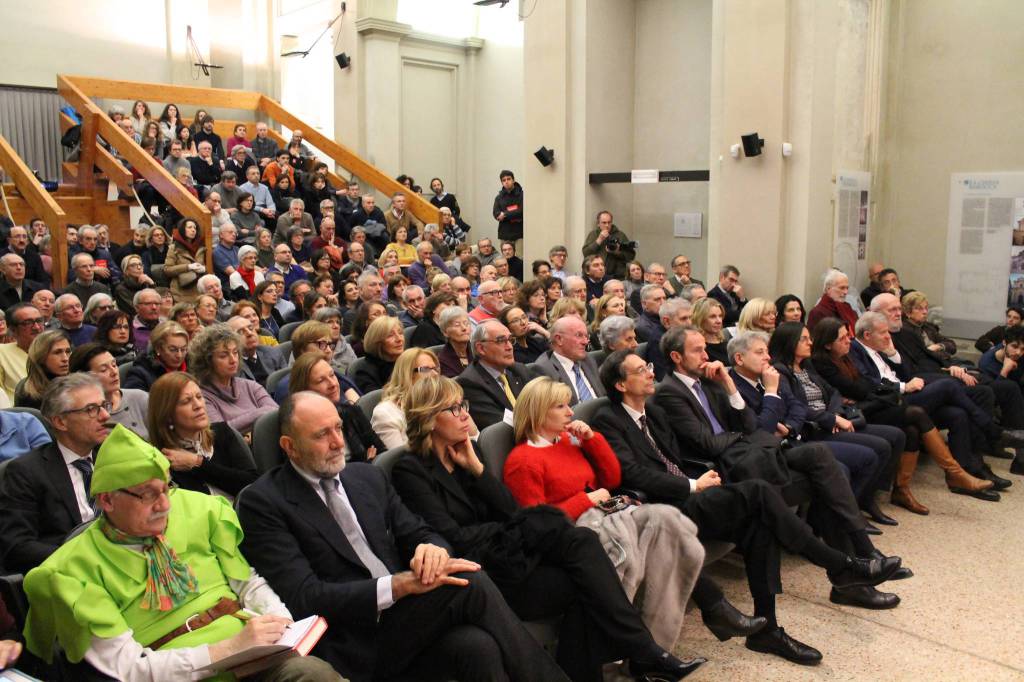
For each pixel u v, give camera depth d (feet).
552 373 14.19
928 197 25.43
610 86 28.35
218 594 6.97
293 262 24.44
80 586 6.20
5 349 14.35
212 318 17.08
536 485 9.56
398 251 28.73
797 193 22.33
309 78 39.40
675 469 11.18
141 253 24.71
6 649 5.85
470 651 7.02
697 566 8.86
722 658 9.58
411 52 35.65
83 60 37.24
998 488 15.40
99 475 6.44
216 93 37.63
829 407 14.06
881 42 24.89
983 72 24.23
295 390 10.29
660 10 28.58
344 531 7.75
